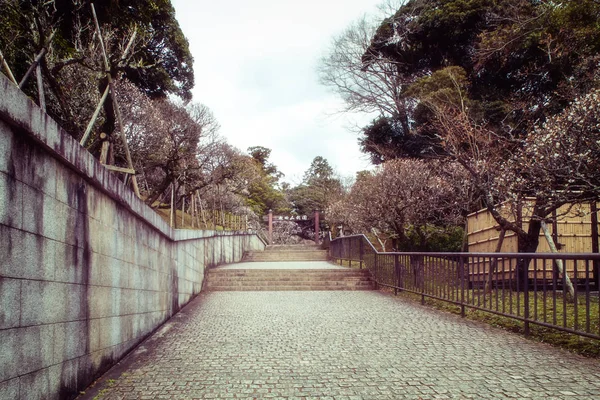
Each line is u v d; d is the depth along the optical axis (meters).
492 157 10.70
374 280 13.36
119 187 4.95
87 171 3.94
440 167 17.88
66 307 3.53
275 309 9.09
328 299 10.69
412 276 10.20
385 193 17.66
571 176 6.89
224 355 5.24
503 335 6.23
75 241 3.75
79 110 9.82
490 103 18.70
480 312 7.95
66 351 3.52
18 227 2.76
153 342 6.04
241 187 24.45
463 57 23.39
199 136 15.84
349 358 5.04
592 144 7.02
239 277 13.92
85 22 11.21
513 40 15.34
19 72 8.35
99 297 4.37
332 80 30.39
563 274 5.21
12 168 2.71
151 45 19.62
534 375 4.28
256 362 4.91
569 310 7.22
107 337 4.61
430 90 20.02
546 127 8.65
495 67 20.34
